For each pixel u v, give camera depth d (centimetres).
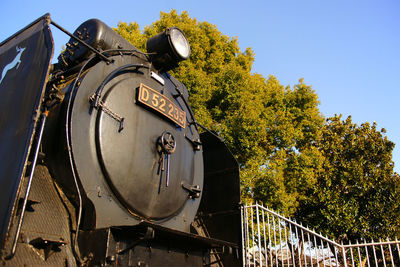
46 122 311
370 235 1183
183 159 435
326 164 1294
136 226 269
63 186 296
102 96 339
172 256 351
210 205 575
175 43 439
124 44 410
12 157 235
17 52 309
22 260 227
